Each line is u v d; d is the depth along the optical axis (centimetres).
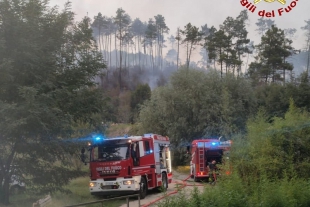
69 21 1902
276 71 6172
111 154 1886
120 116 5125
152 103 4144
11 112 1504
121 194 1872
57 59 1825
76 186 2361
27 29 1647
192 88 3894
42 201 1656
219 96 3806
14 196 1802
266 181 1137
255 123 1527
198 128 3750
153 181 1998
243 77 4066
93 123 1952
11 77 1570
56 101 1712
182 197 1045
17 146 1670
